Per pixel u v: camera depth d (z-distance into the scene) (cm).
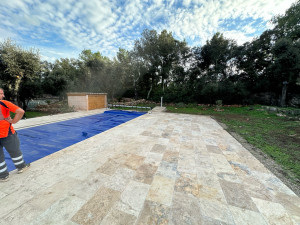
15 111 181
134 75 1585
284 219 130
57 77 1119
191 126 505
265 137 387
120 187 172
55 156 257
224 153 281
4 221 122
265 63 1235
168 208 141
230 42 1330
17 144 193
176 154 273
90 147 303
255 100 1252
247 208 143
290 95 1097
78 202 146
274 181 190
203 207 143
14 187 169
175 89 1528
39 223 121
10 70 634
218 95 1228
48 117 666
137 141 343
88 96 917
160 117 691
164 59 1652
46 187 170
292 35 1021
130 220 126
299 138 381
